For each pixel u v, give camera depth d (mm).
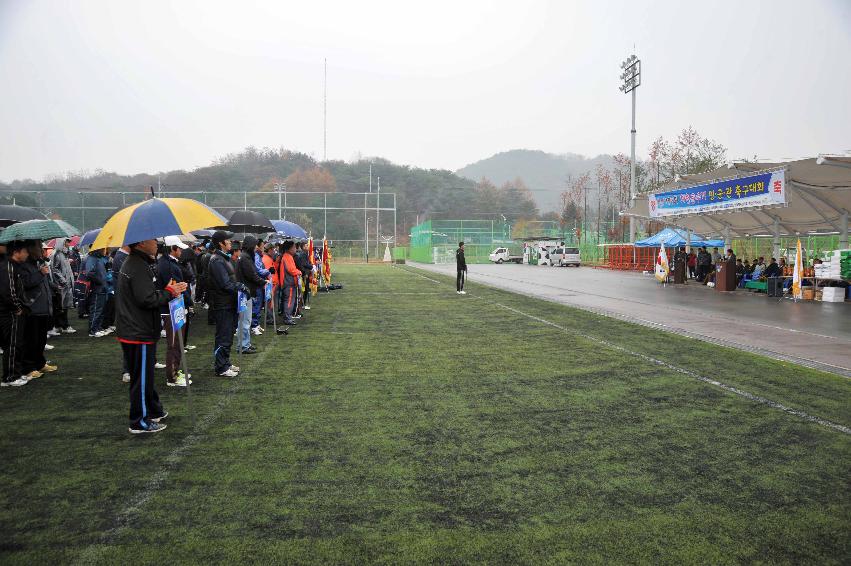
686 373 7945
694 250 33719
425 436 5305
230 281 7660
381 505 3881
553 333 11633
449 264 57031
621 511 3803
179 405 6324
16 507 3852
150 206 5320
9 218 9688
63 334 11547
